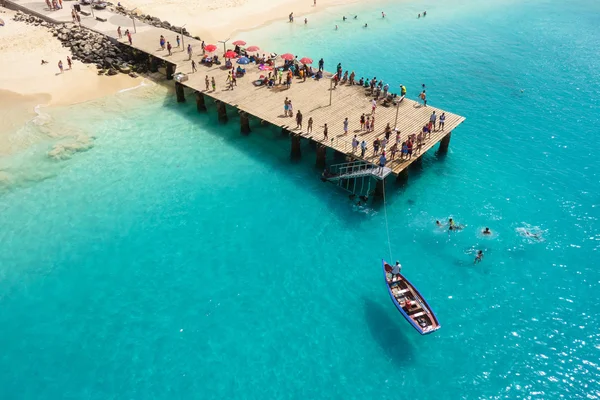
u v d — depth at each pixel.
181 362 29.38
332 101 49.44
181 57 59.62
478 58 70.06
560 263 35.56
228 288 34.03
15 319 32.03
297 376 28.58
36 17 72.12
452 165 46.06
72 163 45.81
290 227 39.06
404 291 32.00
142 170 45.22
